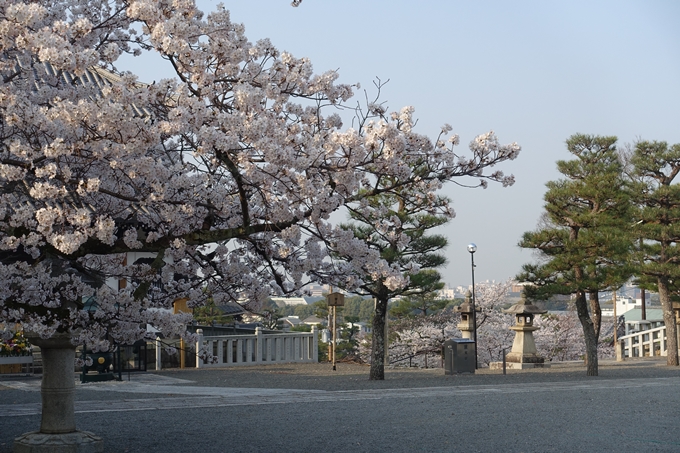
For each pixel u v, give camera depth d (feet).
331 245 23.40
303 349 77.51
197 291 27.43
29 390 44.45
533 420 32.86
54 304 24.44
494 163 24.63
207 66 22.72
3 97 18.29
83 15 26.13
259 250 25.23
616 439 27.89
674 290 92.89
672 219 86.22
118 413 34.47
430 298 130.72
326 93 24.57
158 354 63.52
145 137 19.21
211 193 24.21
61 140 18.19
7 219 20.53
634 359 100.78
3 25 17.79
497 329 116.67
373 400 40.57
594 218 69.51
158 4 21.48
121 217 25.84
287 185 22.56
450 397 42.37
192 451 25.48
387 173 24.08
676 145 85.10
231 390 46.39
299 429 30.19
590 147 73.97
